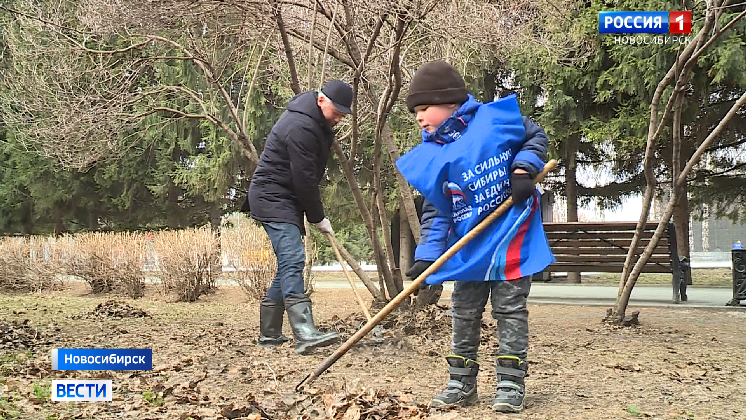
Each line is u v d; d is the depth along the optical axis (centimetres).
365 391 422
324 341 575
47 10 881
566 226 1072
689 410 404
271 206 594
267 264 1133
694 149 1524
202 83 1789
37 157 2114
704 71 1298
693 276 1805
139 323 848
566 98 1484
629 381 485
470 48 994
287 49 648
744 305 980
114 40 1164
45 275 1405
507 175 385
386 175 1830
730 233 4362
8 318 902
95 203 2297
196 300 1188
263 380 484
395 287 783
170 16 709
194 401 420
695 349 621
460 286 412
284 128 590
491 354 600
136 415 390
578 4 1348
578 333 720
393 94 689
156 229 2303
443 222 393
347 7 669
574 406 410
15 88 1016
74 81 881
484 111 390
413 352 591
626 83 1377
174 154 2116
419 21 651
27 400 424
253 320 883
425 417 374
